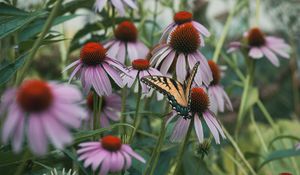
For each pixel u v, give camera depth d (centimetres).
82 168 59
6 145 61
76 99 43
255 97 101
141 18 100
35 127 41
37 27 74
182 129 64
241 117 97
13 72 60
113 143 53
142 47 82
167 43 69
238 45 98
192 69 64
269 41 98
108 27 89
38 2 88
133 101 87
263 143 98
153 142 78
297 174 98
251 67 97
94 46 65
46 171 64
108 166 52
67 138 41
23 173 61
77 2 75
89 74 64
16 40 74
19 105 42
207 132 79
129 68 67
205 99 63
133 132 66
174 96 59
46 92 42
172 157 80
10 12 66
